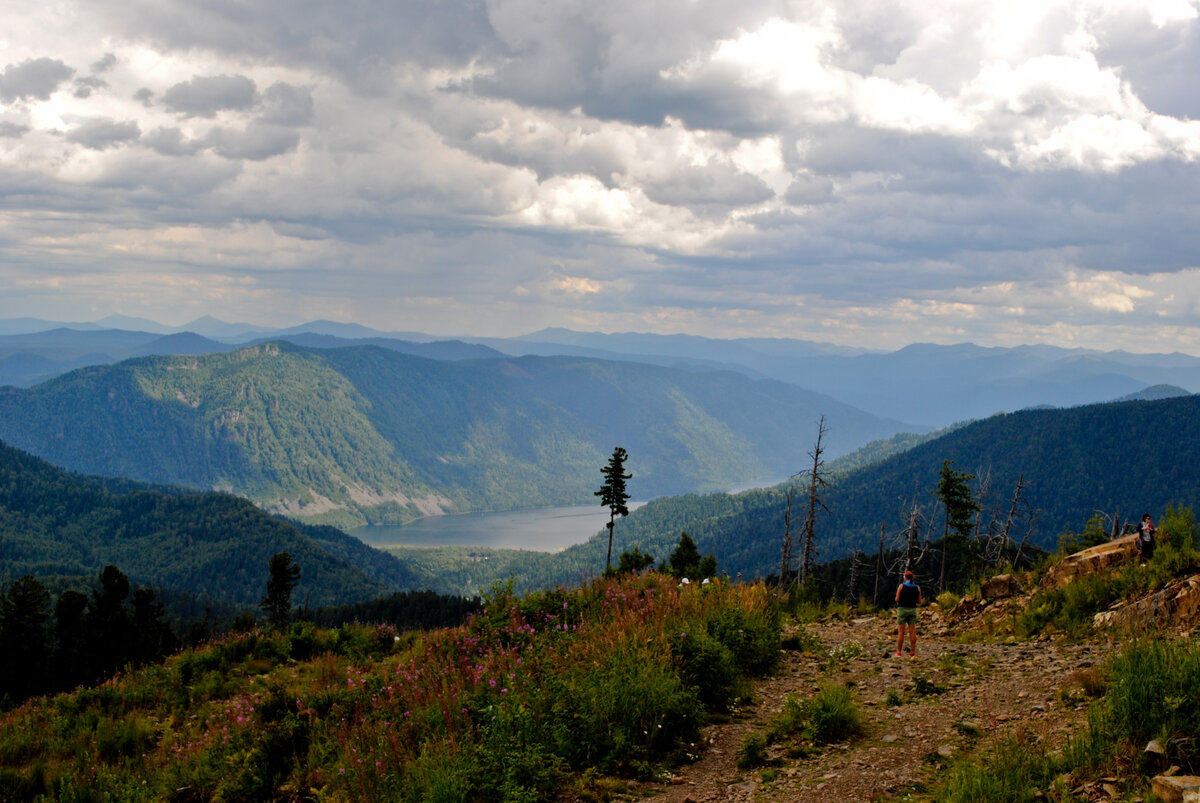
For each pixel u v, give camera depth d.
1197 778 6.32
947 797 7.16
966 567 45.00
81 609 52.59
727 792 8.37
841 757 9.03
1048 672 11.47
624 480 54.06
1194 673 7.63
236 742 11.55
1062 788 6.92
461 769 8.52
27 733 13.73
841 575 76.44
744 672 13.13
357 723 10.84
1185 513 15.95
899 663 13.74
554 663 11.55
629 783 8.83
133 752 13.03
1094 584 15.73
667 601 14.85
